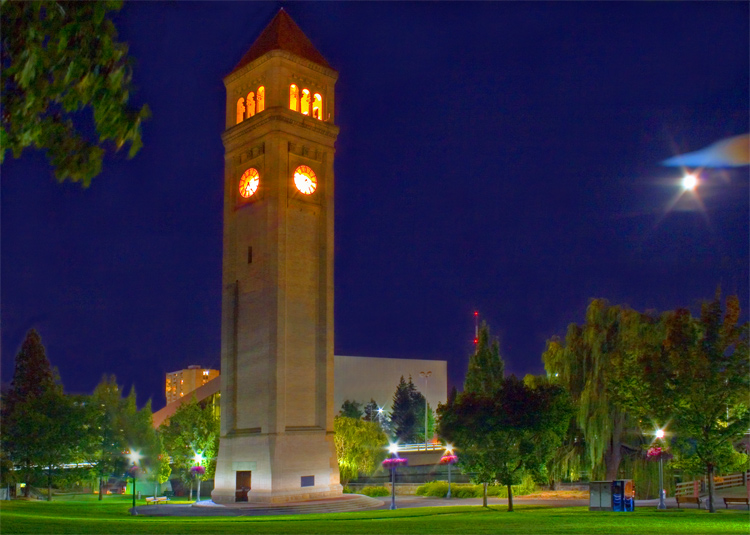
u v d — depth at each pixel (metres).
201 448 92.25
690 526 33.00
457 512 54.28
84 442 85.56
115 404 95.38
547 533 31.09
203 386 128.88
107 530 34.69
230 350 79.94
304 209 80.31
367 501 73.12
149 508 70.62
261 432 74.12
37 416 81.12
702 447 43.44
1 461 79.88
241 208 82.44
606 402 69.44
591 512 46.16
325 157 83.12
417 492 90.69
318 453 75.88
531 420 52.19
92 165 13.12
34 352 94.75
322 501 71.31
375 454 98.81
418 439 181.75
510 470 52.97
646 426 46.59
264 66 82.62
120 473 92.94
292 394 75.75
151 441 96.75
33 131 12.27
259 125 80.69
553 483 78.38
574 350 75.31
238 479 76.00
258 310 77.69
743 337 43.47
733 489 66.69
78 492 115.75
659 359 44.91
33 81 11.99
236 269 81.94
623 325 70.94
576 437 74.62
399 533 32.97
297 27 86.75
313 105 84.31
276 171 78.19
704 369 43.00
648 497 66.50
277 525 40.59
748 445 63.72
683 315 44.78
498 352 76.75
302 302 78.56
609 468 70.94
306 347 78.00
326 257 80.88
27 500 79.06
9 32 12.16
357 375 178.38
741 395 43.12
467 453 53.91
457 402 55.03
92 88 12.42
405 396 183.38
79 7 12.45
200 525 40.66
